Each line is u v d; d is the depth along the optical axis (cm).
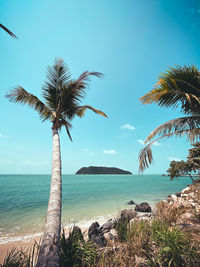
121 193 2514
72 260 251
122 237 361
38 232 798
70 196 2186
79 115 680
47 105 601
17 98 525
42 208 1423
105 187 3744
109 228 594
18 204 1639
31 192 2784
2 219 1067
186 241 254
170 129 488
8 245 615
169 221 416
